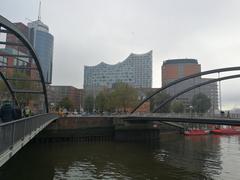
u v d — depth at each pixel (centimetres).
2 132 1198
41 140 5350
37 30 12762
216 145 5797
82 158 3709
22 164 3209
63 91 17388
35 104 9150
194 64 16650
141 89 14450
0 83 7069
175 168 3228
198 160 3819
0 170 2873
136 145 5409
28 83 7419
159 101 11794
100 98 10288
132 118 6400
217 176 2877
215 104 14225
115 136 6400
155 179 2680
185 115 5100
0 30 2666
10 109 1881
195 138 7575
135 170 3061
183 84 16212
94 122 6206
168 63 17350
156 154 4272
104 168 3120
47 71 12912
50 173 2795
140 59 19750
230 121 4162
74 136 5825
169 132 9150
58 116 5862
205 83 6419
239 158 4038
